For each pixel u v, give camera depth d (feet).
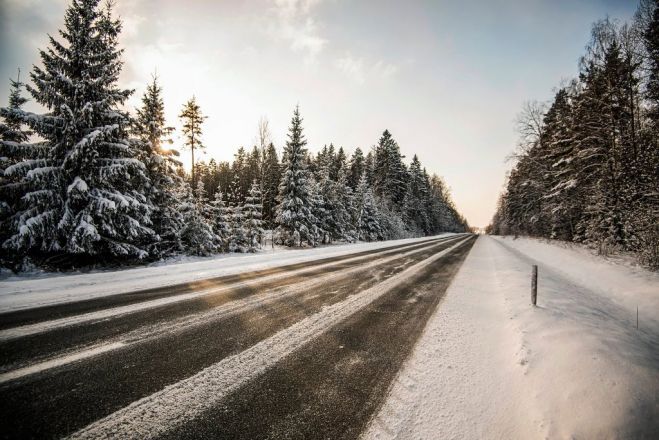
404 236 161.27
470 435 8.23
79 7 39.60
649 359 12.25
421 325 17.04
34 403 8.67
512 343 14.35
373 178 176.86
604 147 54.95
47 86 37.47
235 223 76.38
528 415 9.00
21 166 35.22
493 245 96.94
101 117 40.93
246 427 8.20
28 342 12.74
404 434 8.20
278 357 12.51
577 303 21.61
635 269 36.37
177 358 12.01
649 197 42.14
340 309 19.66
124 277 27.66
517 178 120.98
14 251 35.86
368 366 12.01
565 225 86.02
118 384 9.93
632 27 49.93
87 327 14.76
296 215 90.74
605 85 53.21
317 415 8.84
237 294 22.57
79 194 37.06
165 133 58.03
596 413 8.64
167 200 56.24
